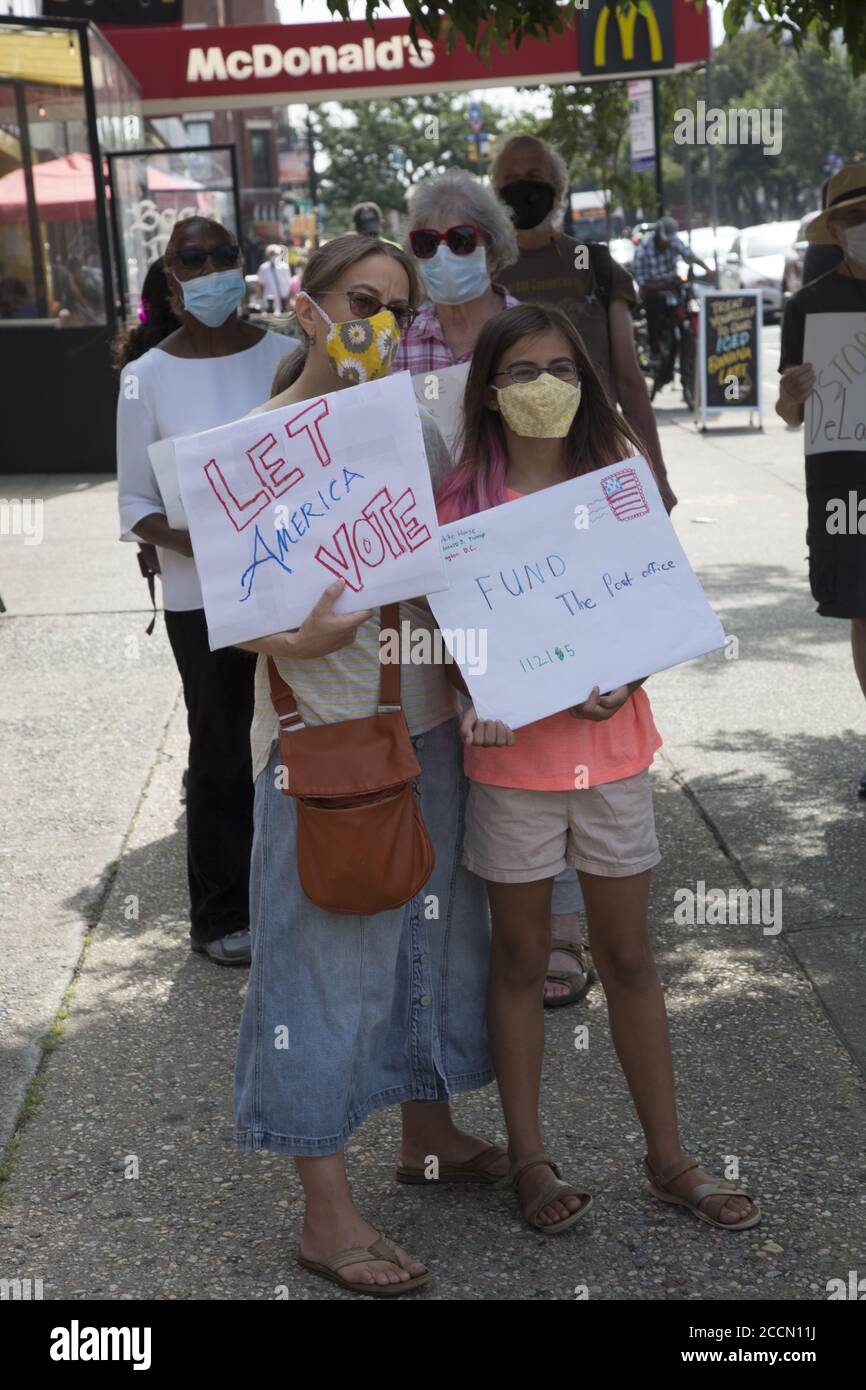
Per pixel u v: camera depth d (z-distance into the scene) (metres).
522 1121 3.13
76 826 5.43
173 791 5.75
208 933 4.39
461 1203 3.19
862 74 5.15
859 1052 3.69
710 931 4.41
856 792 5.41
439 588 2.69
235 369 4.20
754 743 6.00
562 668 2.92
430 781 3.03
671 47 16.72
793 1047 3.74
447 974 3.13
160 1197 3.24
